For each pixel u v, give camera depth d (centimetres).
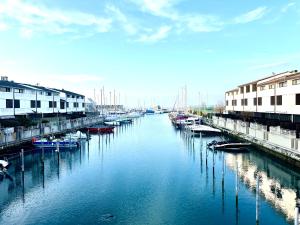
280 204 2212
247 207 2175
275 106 4644
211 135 6606
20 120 4825
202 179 2964
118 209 2184
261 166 3472
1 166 3225
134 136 6900
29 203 2331
